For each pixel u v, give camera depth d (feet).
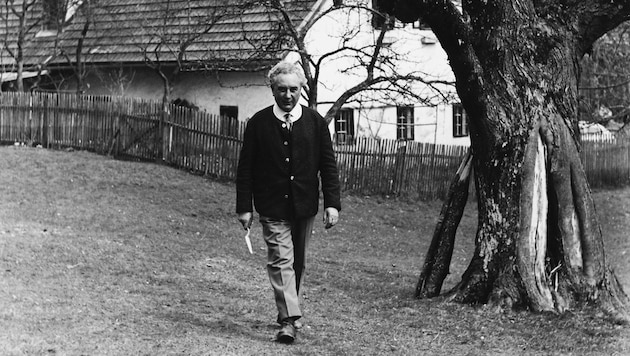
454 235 34.17
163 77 76.28
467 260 54.70
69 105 76.59
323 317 30.17
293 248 26.50
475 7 32.35
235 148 71.05
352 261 49.21
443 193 77.56
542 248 31.19
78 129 76.43
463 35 32.22
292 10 74.43
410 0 33.19
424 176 77.10
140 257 41.16
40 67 88.79
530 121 31.60
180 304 31.37
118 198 60.29
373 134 84.74
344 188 74.90
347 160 75.10
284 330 25.63
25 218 51.62
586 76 94.02
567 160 31.50
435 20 32.50
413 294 35.50
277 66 26.43
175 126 73.10
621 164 97.09
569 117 32.07
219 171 71.56
